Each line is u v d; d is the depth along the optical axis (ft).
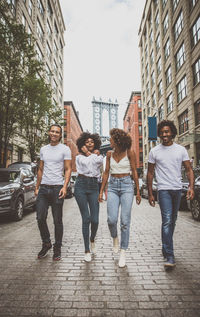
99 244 14.92
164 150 11.66
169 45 89.66
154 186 43.88
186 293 8.24
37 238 16.80
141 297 8.01
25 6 78.43
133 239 15.99
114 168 11.82
